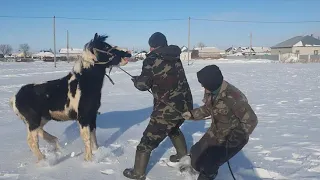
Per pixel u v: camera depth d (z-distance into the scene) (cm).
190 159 448
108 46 536
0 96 1259
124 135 672
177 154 504
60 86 516
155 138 448
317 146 583
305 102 1085
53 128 720
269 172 461
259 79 1984
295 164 496
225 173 462
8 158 534
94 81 514
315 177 444
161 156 541
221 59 6900
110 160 525
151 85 451
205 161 394
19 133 690
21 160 525
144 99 1196
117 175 466
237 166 485
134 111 942
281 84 1684
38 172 477
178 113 450
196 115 430
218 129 395
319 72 2602
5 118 850
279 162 505
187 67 3612
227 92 379
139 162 447
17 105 511
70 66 3812
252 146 589
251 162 506
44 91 512
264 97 1209
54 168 493
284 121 794
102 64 525
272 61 5775
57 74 2325
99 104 533
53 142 561
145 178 455
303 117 840
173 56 447
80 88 504
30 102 509
